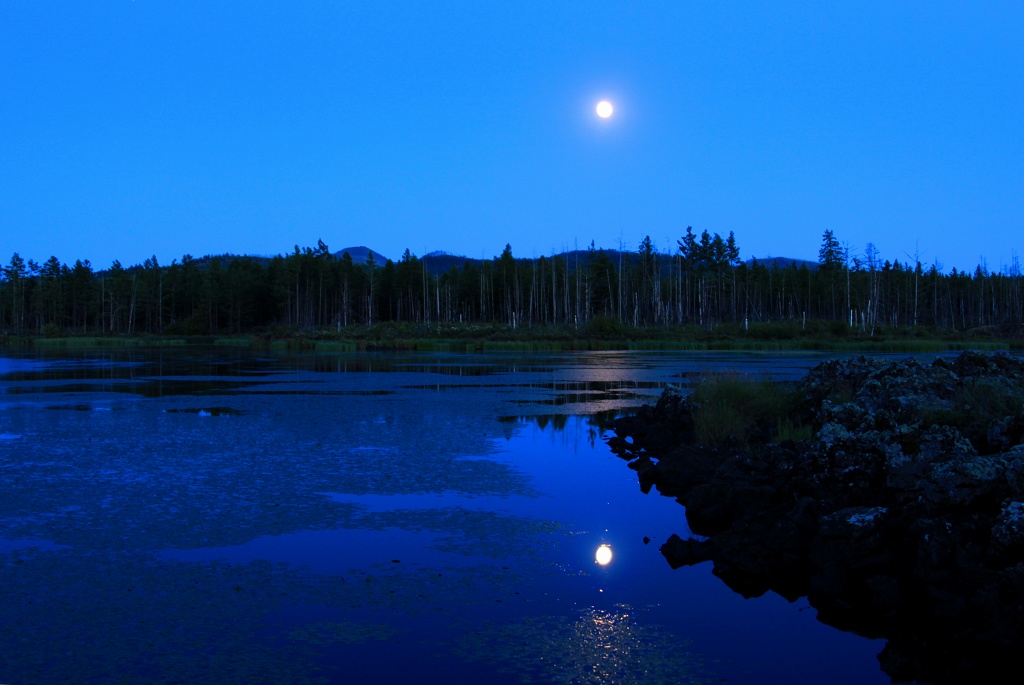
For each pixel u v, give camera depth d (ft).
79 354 226.58
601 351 236.22
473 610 28.81
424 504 44.37
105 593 30.01
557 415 81.61
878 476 34.47
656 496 46.98
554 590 31.07
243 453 59.26
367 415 81.30
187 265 497.46
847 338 267.59
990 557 26.84
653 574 33.12
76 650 25.05
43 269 464.65
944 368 54.65
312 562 33.91
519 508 43.86
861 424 44.21
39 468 53.42
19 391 107.34
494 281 460.55
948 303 435.53
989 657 24.63
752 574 32.60
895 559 29.91
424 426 73.56
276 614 28.14
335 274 454.81
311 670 23.85
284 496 45.73
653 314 410.11
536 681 23.36
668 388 70.74
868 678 23.88
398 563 33.99
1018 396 41.06
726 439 54.39
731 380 68.13
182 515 41.29
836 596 29.63
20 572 32.35
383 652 25.16
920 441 35.86
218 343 321.11
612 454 60.08
